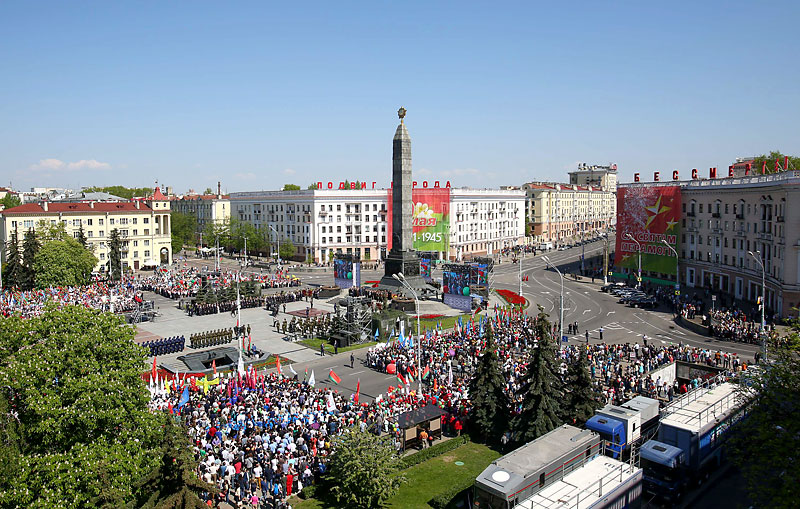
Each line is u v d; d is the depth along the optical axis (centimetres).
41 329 3186
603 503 2583
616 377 5044
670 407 3691
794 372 2931
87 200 15925
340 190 16288
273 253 16775
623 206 12375
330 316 8444
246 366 6084
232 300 9412
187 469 2694
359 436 3234
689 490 3344
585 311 9081
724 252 10288
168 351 6700
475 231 18100
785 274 7844
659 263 11556
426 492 3403
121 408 3030
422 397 4641
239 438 3806
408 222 10219
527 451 2972
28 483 2692
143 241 15288
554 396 3912
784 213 8075
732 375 4691
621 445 3353
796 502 2467
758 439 2858
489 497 2688
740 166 14362
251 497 3250
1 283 9619
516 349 6288
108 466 2788
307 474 3425
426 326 7925
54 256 10369
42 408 2773
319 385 5506
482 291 9931
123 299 9319
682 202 11606
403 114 10031
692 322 7831
